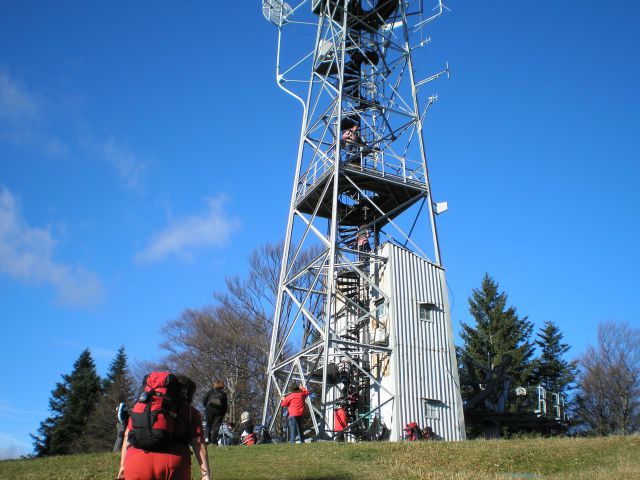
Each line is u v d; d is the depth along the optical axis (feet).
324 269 118.01
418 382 96.12
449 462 56.49
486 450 61.11
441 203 109.70
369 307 105.91
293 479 47.06
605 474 49.55
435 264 106.11
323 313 116.47
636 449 62.49
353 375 102.53
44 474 48.14
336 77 118.11
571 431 168.45
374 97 117.19
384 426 94.12
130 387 170.40
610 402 167.63
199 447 23.35
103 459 55.21
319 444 65.31
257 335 148.97
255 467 51.52
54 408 208.23
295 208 112.78
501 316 191.93
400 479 48.11
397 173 110.32
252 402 146.72
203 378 144.46
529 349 189.37
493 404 104.42
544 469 55.06
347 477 48.24
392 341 97.19
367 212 118.11
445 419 95.66
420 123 114.32
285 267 110.52
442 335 101.24
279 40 122.52
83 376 206.90
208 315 150.30
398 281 101.91
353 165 105.19
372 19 120.67
